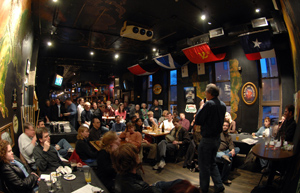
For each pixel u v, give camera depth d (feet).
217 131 9.25
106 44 22.99
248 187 11.32
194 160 14.57
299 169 5.10
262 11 14.52
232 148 12.76
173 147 15.75
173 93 27.96
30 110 14.70
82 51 27.50
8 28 7.18
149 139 17.61
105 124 24.89
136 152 5.09
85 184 6.63
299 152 6.36
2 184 6.20
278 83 17.03
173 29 18.45
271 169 10.32
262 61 17.81
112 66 36.96
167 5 13.91
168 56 22.41
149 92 33.37
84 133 10.56
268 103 17.51
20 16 9.07
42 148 8.55
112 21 16.62
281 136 9.92
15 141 9.11
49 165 8.41
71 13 15.08
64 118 25.63
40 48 25.89
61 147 13.42
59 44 23.80
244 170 14.19
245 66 18.53
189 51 19.54
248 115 18.24
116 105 30.78
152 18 16.03
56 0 11.85
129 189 4.73
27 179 6.68
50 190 6.05
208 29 18.40
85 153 10.53
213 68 21.89
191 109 23.49
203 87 22.54
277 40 14.60
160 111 26.86
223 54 19.25
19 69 10.16
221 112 9.26
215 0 13.14
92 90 63.05
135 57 31.07
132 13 15.12
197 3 13.57
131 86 35.53
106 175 8.30
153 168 14.89
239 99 18.90
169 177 13.25
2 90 7.05
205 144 9.34
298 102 9.87
